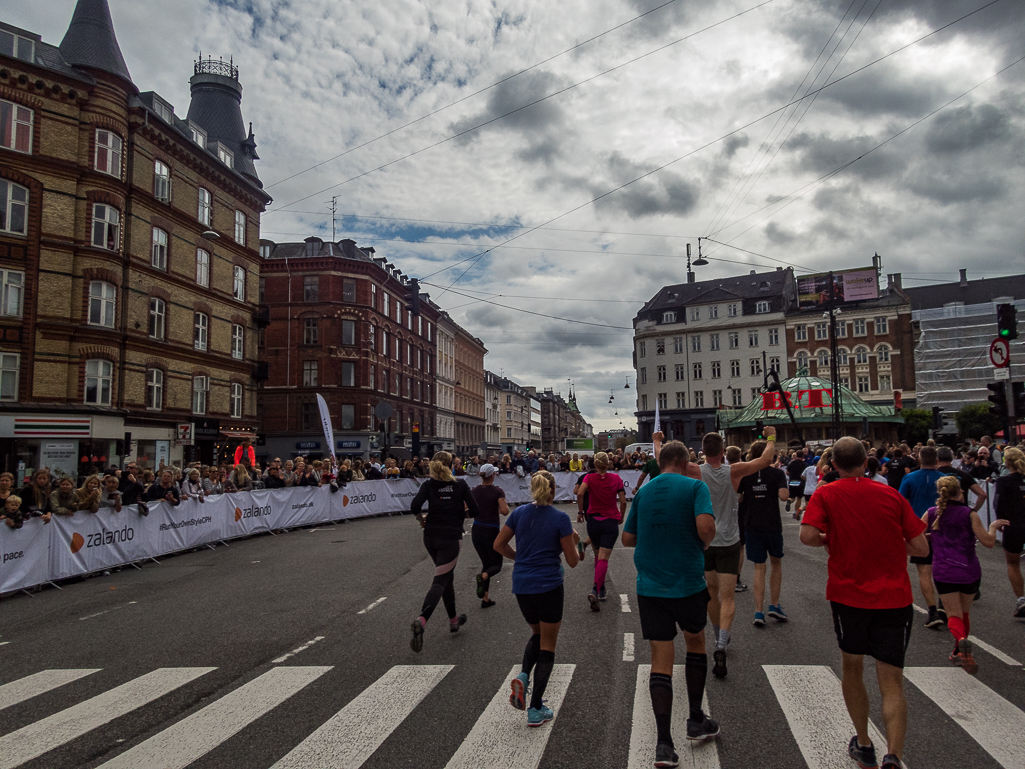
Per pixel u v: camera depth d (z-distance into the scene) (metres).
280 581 10.20
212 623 7.68
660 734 3.86
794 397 42.78
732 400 67.56
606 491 8.48
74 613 8.48
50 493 10.65
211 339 30.41
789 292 68.94
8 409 21.36
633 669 5.74
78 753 4.29
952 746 4.13
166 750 4.29
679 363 70.38
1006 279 64.56
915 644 6.38
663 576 4.18
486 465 8.13
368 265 46.19
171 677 5.78
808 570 10.61
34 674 6.01
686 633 4.36
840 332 62.81
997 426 43.97
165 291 27.11
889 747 3.64
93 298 23.56
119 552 11.48
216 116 37.47
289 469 18.28
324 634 7.07
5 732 4.66
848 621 3.87
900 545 3.87
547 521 4.91
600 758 4.03
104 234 24.00
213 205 30.86
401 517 21.42
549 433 154.62
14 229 22.05
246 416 33.56
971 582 5.58
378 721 4.68
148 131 26.22
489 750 4.17
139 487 12.59
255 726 4.65
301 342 44.56
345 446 44.03
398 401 52.59
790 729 4.40
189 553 13.45
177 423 27.67
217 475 16.61
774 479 7.21
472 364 80.75
